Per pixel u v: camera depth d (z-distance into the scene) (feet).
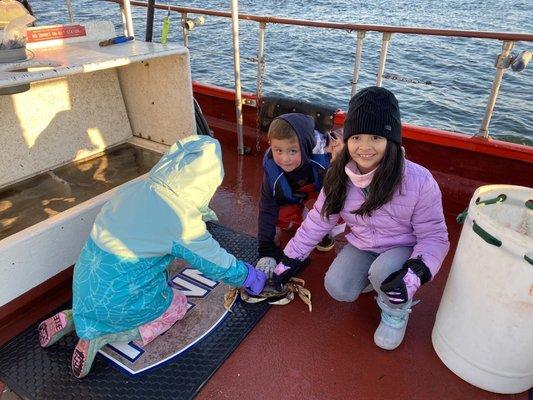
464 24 50.16
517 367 5.19
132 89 9.18
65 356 5.99
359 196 5.95
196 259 5.61
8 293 6.19
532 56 8.05
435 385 5.61
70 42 8.09
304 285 7.31
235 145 11.93
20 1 8.99
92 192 8.00
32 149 8.35
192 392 5.45
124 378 5.64
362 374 5.75
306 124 6.64
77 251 6.97
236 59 10.26
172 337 6.23
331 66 33.37
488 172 9.06
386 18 53.57
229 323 6.48
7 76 5.62
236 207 9.37
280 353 6.04
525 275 4.53
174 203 5.40
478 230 4.89
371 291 7.16
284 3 63.77
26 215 7.31
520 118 25.30
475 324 5.19
